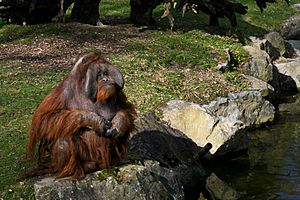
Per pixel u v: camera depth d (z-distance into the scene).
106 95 8.41
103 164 8.91
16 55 19.23
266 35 25.94
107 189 8.93
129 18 26.97
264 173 13.02
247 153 14.34
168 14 22.52
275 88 21.34
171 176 10.34
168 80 17.00
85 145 8.66
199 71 18.50
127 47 20.03
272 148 14.83
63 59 18.56
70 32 22.25
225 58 20.03
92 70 8.55
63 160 8.71
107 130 8.61
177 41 21.30
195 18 29.53
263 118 16.86
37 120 8.70
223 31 24.42
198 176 12.34
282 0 38.16
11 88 15.00
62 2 23.03
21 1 23.52
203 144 13.64
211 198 11.88
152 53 19.36
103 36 21.73
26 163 10.18
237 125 14.06
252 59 20.84
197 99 16.22
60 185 8.70
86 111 8.48
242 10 24.38
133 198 9.05
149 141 11.76
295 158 14.01
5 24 24.61
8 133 11.65
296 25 33.31
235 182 12.55
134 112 9.12
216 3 23.88
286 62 24.19
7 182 9.50
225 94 16.88
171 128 13.31
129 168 9.27
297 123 17.28
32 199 9.02
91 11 24.27
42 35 21.98
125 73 16.89
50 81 15.87
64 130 8.44
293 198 11.61
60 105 8.59
